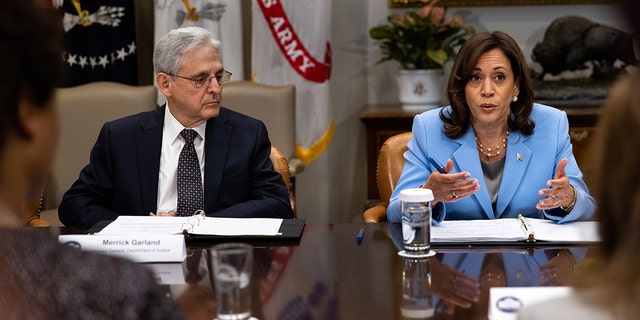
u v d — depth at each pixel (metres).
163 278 2.04
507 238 2.38
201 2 4.88
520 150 2.87
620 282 0.80
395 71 5.41
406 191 2.27
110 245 2.22
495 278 2.01
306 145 5.07
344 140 5.46
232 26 4.93
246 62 5.38
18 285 0.80
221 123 3.19
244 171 3.14
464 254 2.26
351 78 5.41
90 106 4.28
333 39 5.35
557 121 2.93
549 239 2.36
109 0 4.81
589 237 2.37
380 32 4.95
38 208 3.29
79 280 0.83
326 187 5.47
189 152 3.12
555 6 5.23
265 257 2.26
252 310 1.78
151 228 2.49
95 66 4.84
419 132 2.97
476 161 2.86
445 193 2.51
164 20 4.86
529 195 2.84
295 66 5.00
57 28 0.84
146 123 3.17
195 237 2.46
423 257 2.23
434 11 4.88
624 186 0.80
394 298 1.85
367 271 2.09
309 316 1.73
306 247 2.37
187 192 3.09
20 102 0.81
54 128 0.85
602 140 0.83
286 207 3.11
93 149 3.18
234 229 2.53
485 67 2.79
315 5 4.97
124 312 0.83
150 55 5.35
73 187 3.15
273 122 4.34
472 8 5.29
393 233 2.56
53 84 0.83
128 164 3.11
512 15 5.27
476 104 2.80
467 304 1.79
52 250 0.84
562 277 2.00
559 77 5.18
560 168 2.56
